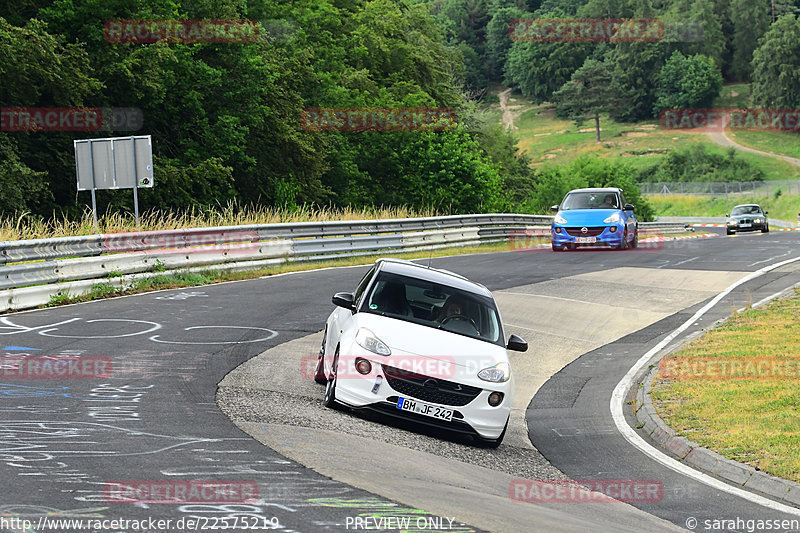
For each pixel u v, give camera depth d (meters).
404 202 126.50
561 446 25.30
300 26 134.88
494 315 27.02
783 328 40.91
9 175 74.44
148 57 88.81
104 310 39.72
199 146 100.00
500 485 19.64
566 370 36.62
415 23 184.88
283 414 23.38
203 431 20.44
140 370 27.53
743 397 29.02
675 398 29.58
